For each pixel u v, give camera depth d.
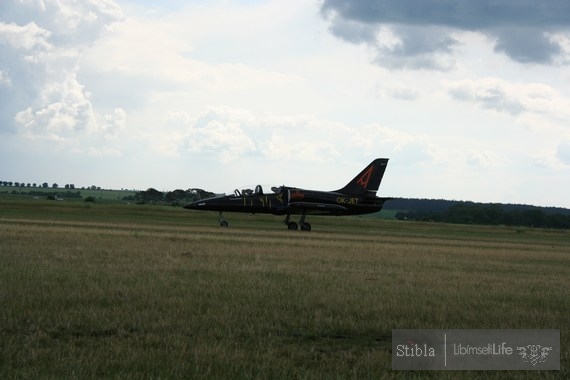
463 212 160.88
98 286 16.05
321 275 20.47
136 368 9.74
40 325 11.97
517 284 20.94
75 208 74.94
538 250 42.03
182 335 11.66
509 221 159.62
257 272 20.42
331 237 43.38
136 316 12.84
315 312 14.06
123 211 74.25
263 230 49.50
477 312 14.93
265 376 9.69
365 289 17.78
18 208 70.94
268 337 11.94
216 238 34.75
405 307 15.06
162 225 48.88
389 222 91.94
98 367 9.70
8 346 10.55
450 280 21.00
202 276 18.89
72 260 21.27
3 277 16.88
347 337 12.36
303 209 56.09
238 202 55.41
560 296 18.52
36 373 9.33
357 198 59.09
